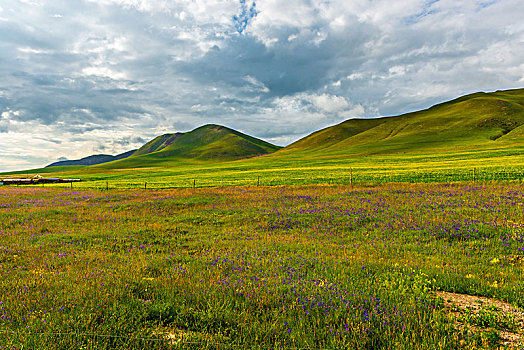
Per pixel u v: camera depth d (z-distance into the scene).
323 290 8.23
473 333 6.12
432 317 6.76
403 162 78.44
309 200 27.34
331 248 13.53
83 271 10.38
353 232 16.69
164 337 6.07
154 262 11.55
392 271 10.15
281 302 7.50
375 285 8.74
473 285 8.74
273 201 27.72
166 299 7.84
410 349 5.55
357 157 113.62
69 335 5.92
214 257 12.20
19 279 9.55
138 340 5.82
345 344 5.68
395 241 14.47
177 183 59.00
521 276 9.31
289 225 19.09
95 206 28.98
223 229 18.84
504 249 12.31
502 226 15.14
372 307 7.15
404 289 8.30
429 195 25.78
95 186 61.25
